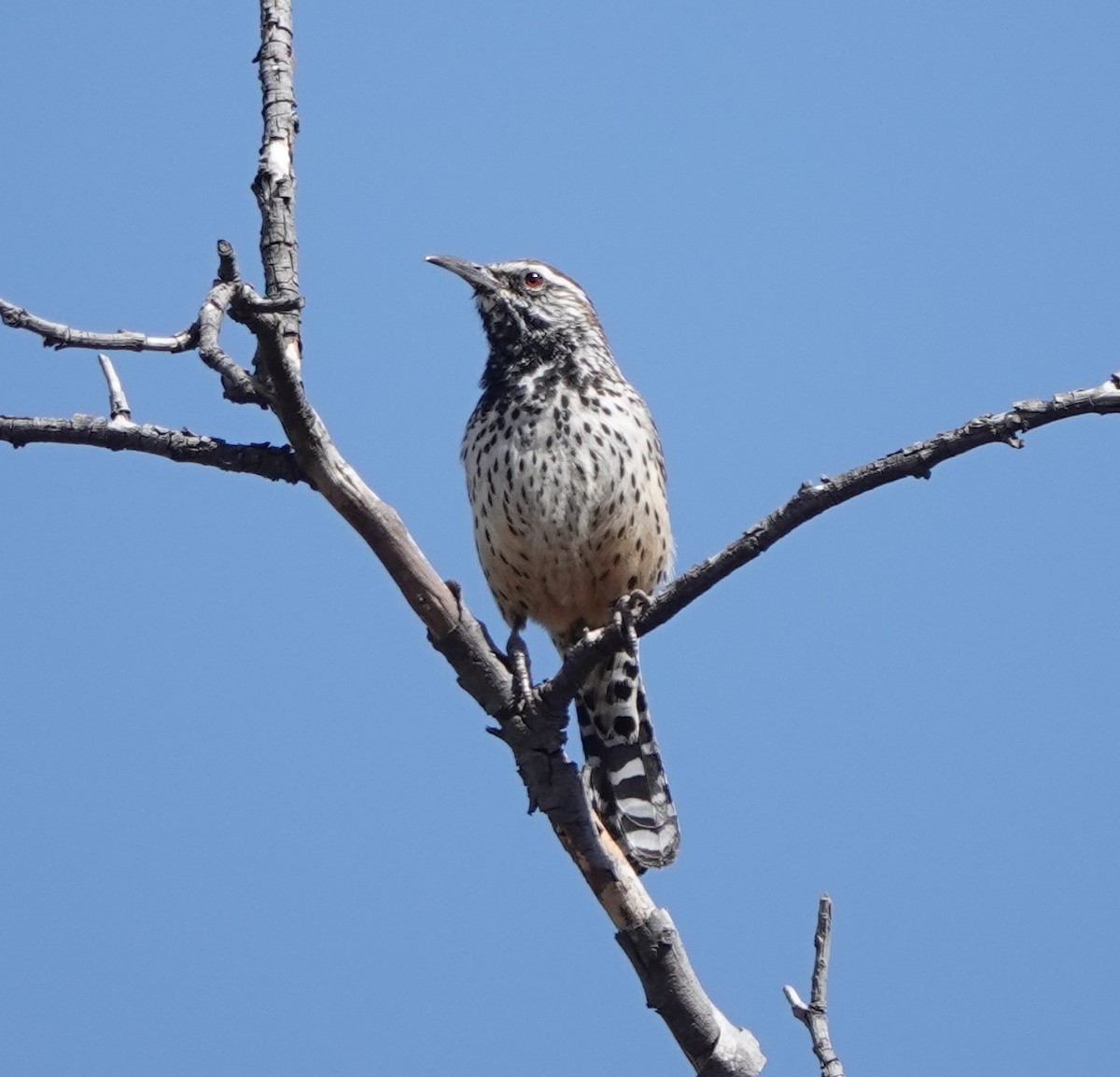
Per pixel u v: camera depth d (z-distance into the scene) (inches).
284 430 301.6
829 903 294.7
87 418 309.1
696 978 324.5
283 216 320.2
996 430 278.1
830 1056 283.3
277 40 330.6
